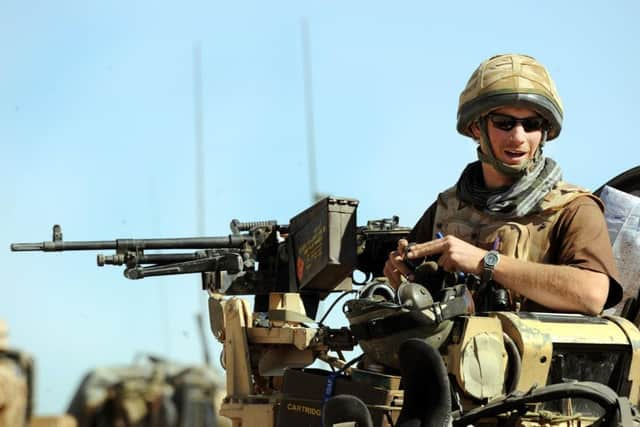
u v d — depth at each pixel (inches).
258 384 703.7
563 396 491.2
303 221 774.5
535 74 673.0
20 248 797.2
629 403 493.0
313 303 784.9
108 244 801.6
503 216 670.5
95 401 357.1
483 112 670.5
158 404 364.5
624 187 837.2
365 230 792.3
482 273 611.2
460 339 523.8
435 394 462.0
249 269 809.5
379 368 550.3
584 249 637.3
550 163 682.2
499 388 524.4
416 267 628.4
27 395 341.4
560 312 623.2
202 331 387.5
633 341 575.2
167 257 802.2
